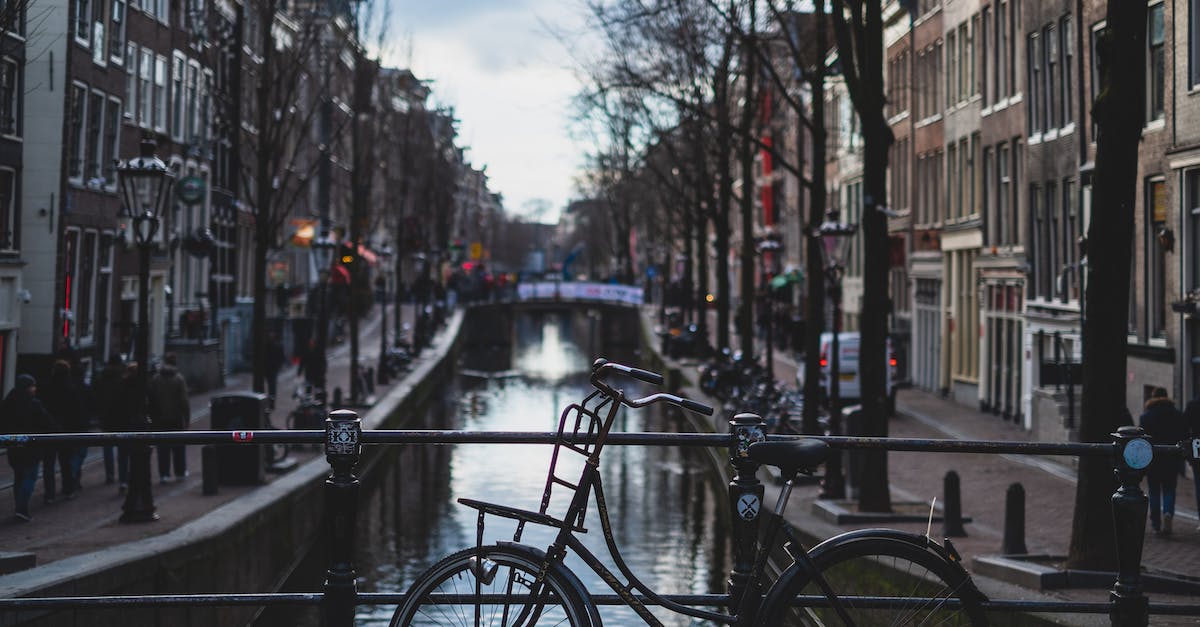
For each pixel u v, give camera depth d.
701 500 26.03
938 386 44.06
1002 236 36.34
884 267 19.08
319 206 66.50
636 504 25.42
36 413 17.42
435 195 80.62
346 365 52.19
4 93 27.14
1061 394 25.92
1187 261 22.83
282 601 5.29
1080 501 12.64
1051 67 31.48
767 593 4.90
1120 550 5.50
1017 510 13.97
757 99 34.38
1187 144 22.53
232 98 28.91
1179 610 5.50
